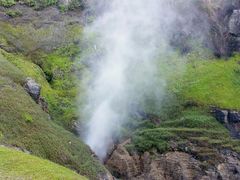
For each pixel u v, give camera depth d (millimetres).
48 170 54125
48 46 115938
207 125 103938
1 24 117188
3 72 84250
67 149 75500
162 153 97375
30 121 73750
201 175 95125
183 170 94938
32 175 50938
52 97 98938
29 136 71062
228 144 100438
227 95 110125
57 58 113250
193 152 97812
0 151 56125
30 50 113375
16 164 53188
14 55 107812
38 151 69750
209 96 109312
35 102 83000
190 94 109688
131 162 95188
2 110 71812
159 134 100062
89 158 78562
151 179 93438
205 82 112562
